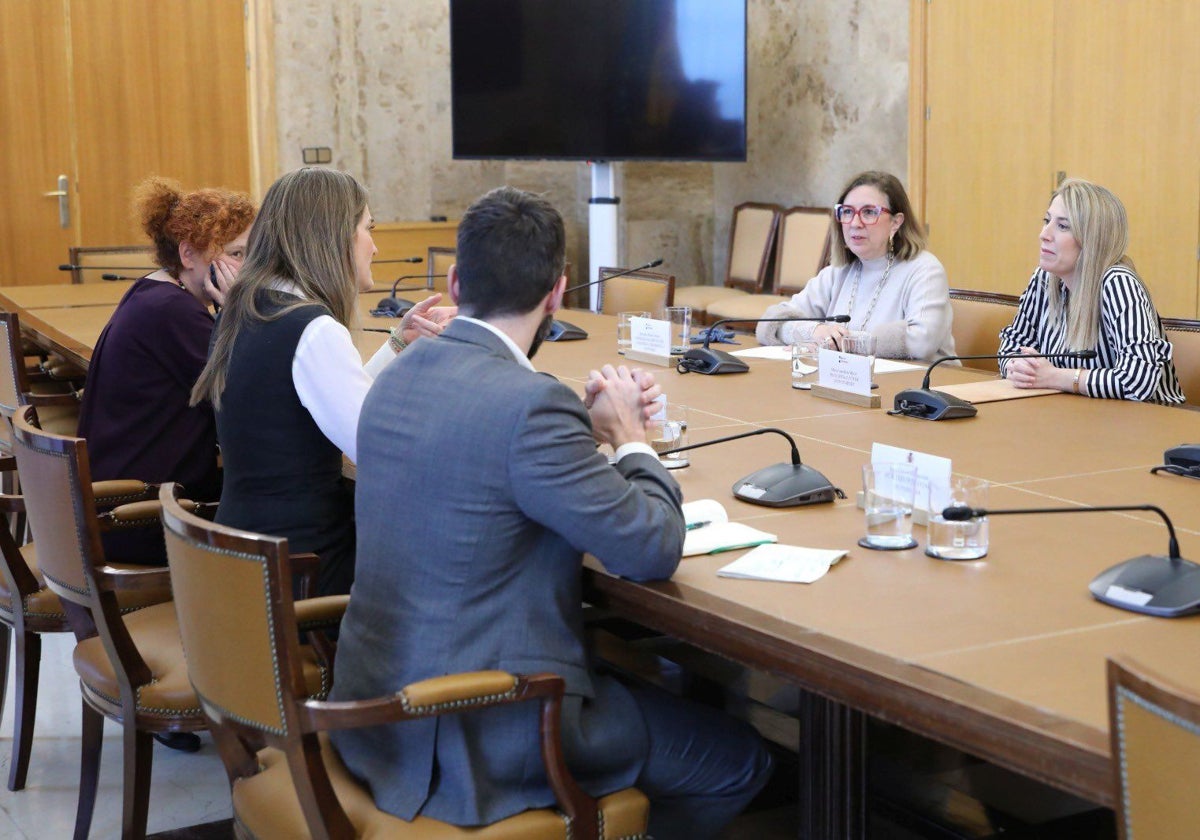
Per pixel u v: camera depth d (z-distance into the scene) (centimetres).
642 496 172
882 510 192
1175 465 232
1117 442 258
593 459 167
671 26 753
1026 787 246
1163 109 578
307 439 233
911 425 279
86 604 233
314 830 164
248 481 235
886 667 143
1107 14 596
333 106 861
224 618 168
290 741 162
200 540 168
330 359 227
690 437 271
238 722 172
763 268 764
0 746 317
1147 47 581
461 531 167
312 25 847
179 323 291
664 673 294
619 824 174
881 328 389
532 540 170
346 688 176
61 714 339
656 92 762
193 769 303
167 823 276
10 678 350
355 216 242
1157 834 111
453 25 788
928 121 688
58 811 284
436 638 168
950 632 154
